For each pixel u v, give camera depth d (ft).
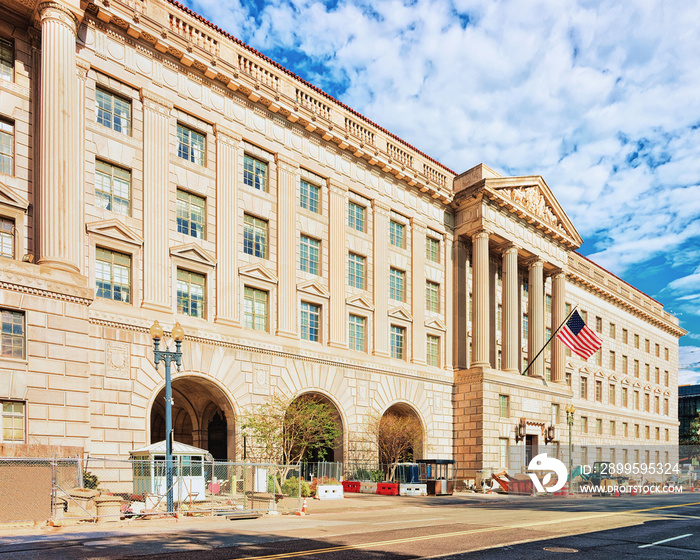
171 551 42.68
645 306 254.88
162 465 71.87
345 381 122.01
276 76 117.60
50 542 47.44
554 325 176.76
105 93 92.68
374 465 124.47
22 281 72.79
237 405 101.09
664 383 267.59
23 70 83.66
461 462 142.72
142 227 93.04
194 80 104.01
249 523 62.64
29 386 72.33
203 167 104.01
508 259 157.17
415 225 145.07
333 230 124.77
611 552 44.19
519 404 151.33
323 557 40.19
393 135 143.33
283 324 111.65
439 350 147.95
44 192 78.48
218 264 102.53
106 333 86.07
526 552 43.24
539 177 166.50
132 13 94.07
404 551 42.96
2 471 58.13
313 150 123.44
